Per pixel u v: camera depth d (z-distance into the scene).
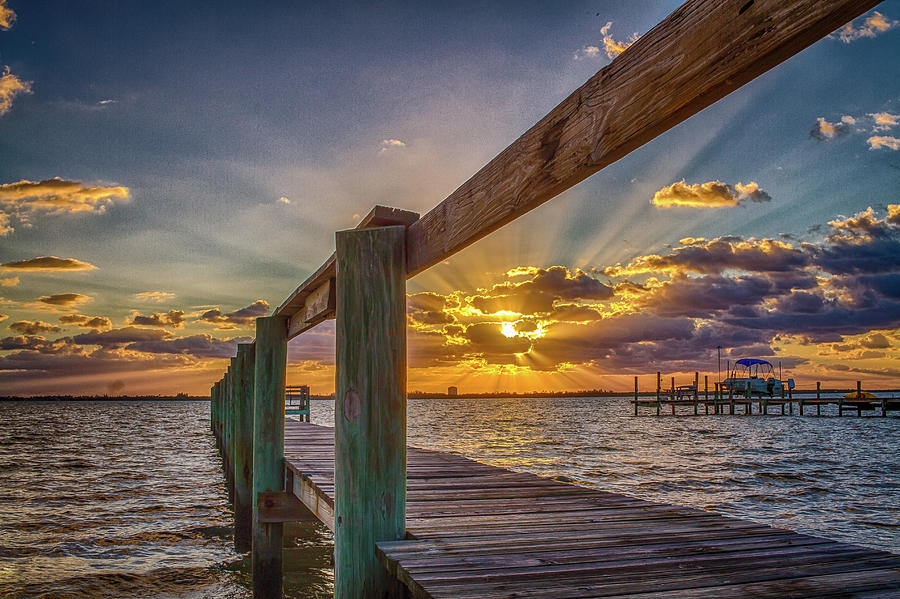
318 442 9.65
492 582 2.65
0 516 12.00
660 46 1.45
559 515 4.05
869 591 2.54
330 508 4.59
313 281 4.83
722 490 15.80
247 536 9.48
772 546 3.27
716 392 62.19
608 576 2.75
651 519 3.95
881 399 55.03
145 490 15.44
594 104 1.69
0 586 7.79
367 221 3.23
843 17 1.05
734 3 1.24
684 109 1.38
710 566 2.90
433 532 3.49
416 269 3.03
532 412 103.50
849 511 13.00
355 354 3.10
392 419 3.10
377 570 3.08
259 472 6.95
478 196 2.35
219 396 26.23
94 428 51.28
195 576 8.30
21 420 70.94
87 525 11.27
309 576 8.40
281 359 7.12
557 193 1.92
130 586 7.88
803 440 34.31
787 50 1.15
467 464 6.74
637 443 32.34
